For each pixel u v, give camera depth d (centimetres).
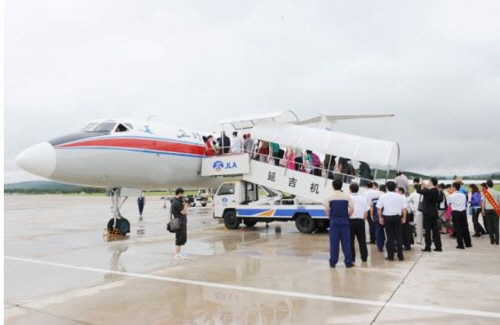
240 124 2100
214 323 601
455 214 1327
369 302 696
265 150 1973
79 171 1584
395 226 1110
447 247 1370
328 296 738
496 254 1208
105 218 3064
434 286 805
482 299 710
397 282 842
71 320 623
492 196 1417
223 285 830
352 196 1101
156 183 1903
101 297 753
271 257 1161
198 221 2584
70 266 1070
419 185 1459
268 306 681
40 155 1494
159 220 2747
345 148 1692
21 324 607
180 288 810
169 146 1895
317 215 1723
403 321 599
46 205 6128
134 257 1196
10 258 1206
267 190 2083
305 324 591
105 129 1716
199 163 2083
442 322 593
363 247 1102
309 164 1877
